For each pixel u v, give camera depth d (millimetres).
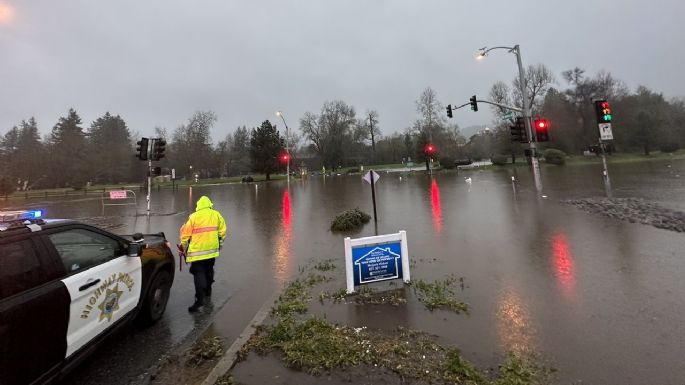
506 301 4801
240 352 3773
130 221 14914
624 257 6430
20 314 2682
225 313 4992
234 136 84750
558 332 3914
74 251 3525
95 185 65438
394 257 5609
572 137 53125
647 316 4172
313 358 3570
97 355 3920
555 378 3125
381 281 5781
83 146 66062
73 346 3205
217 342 4105
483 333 3975
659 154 51500
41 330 2855
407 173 45688
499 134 51469
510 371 3223
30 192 50438
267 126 48812
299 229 11320
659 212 10336
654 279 5301
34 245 3025
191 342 4184
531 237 8336
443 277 5906
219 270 7121
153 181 60375
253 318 4699
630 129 52219
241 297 5598
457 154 59094
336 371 3369
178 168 63438
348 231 10461
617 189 17188
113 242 4062
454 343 3789
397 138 78875
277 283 6191
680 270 5633
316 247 8719
